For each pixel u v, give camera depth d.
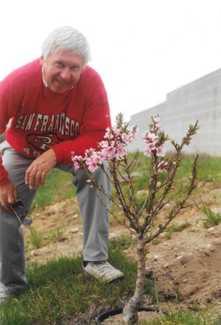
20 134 1.75
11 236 1.76
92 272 1.73
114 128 1.30
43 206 3.82
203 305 1.49
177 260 1.84
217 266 1.71
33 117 1.67
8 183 1.74
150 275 1.76
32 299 1.70
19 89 1.60
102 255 1.73
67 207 3.55
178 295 1.60
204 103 4.33
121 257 1.94
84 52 1.50
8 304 1.70
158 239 2.13
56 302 1.64
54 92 1.59
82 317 1.55
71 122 1.70
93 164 1.32
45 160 1.62
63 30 1.49
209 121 4.20
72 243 2.61
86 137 1.67
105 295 1.63
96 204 1.71
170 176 1.44
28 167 1.78
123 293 1.64
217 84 4.04
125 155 1.34
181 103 5.01
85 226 1.75
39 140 1.75
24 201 1.81
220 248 1.83
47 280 1.85
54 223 3.26
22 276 1.82
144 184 3.30
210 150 4.18
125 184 3.44
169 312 1.41
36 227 3.27
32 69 1.60
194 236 2.05
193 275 1.70
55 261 2.04
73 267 1.91
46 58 1.52
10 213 1.76
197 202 2.61
